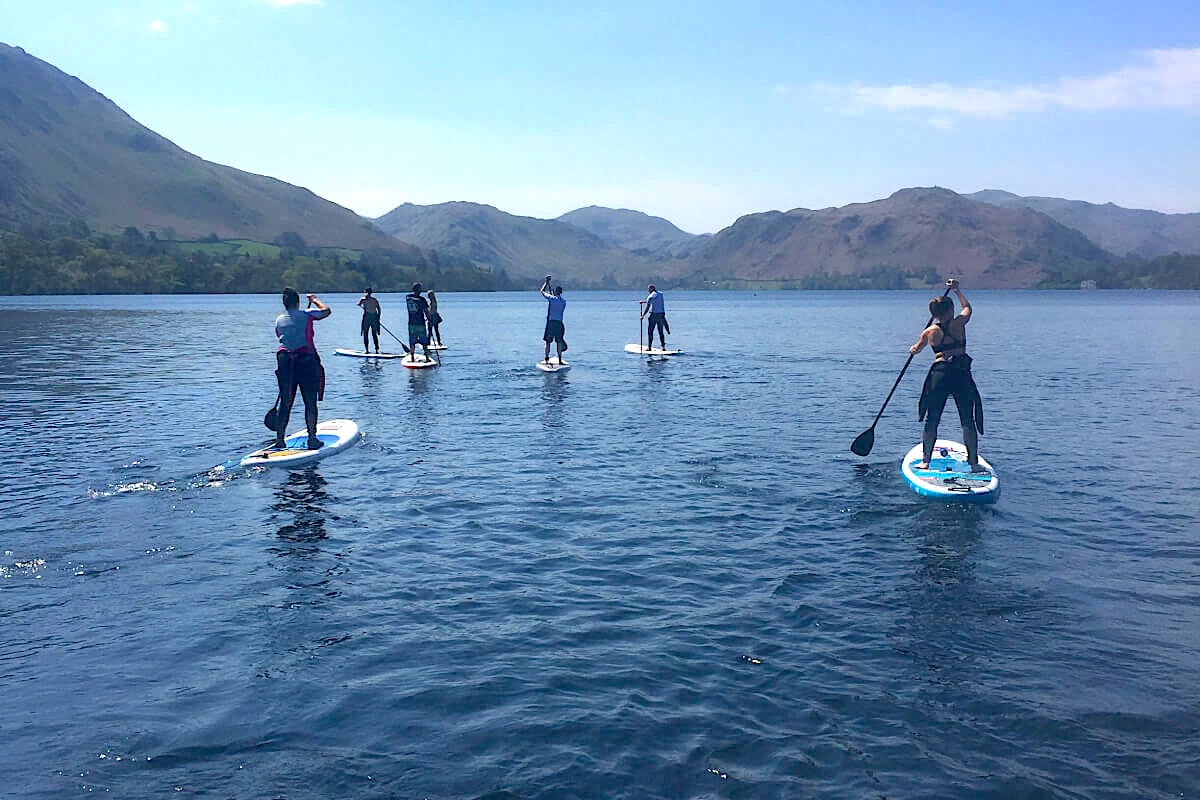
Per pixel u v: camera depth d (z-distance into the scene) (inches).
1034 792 171.2
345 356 1250.6
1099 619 260.1
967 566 309.1
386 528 358.0
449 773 177.3
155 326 2207.2
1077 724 197.6
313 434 514.6
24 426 610.2
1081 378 955.3
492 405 729.6
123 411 684.7
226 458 498.3
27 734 192.9
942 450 472.7
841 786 173.3
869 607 269.7
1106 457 505.4
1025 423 631.8
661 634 249.3
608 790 171.5
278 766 179.9
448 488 429.1
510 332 2038.6
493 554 324.5
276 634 249.0
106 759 182.2
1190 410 698.2
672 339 1776.6
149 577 297.0
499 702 207.9
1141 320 2706.7
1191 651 237.0
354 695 211.6
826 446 540.4
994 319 2824.8
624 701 208.5
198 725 197.2
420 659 232.2
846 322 2753.4
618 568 307.9
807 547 331.9
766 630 251.9
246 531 353.4
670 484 437.4
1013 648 239.3
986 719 200.2
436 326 1364.4
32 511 381.7
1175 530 354.0
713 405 730.2
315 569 306.3
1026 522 366.9
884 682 218.8
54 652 236.2
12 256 6840.6
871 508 388.8
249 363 1144.8
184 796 168.7
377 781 174.2
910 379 939.3
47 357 1234.6
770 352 1374.3
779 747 188.1
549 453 518.0
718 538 343.9
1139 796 169.6
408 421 642.8
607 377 964.0
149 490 422.6
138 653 235.9
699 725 197.3
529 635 248.4
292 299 513.0
